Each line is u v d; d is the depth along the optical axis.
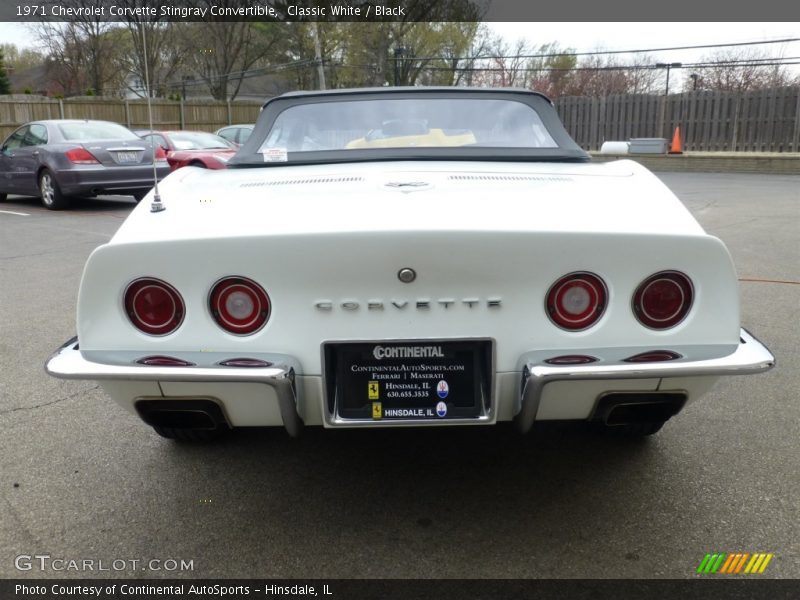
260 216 2.18
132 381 2.09
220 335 2.08
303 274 2.02
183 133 12.52
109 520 2.46
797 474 2.73
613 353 2.07
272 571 2.19
